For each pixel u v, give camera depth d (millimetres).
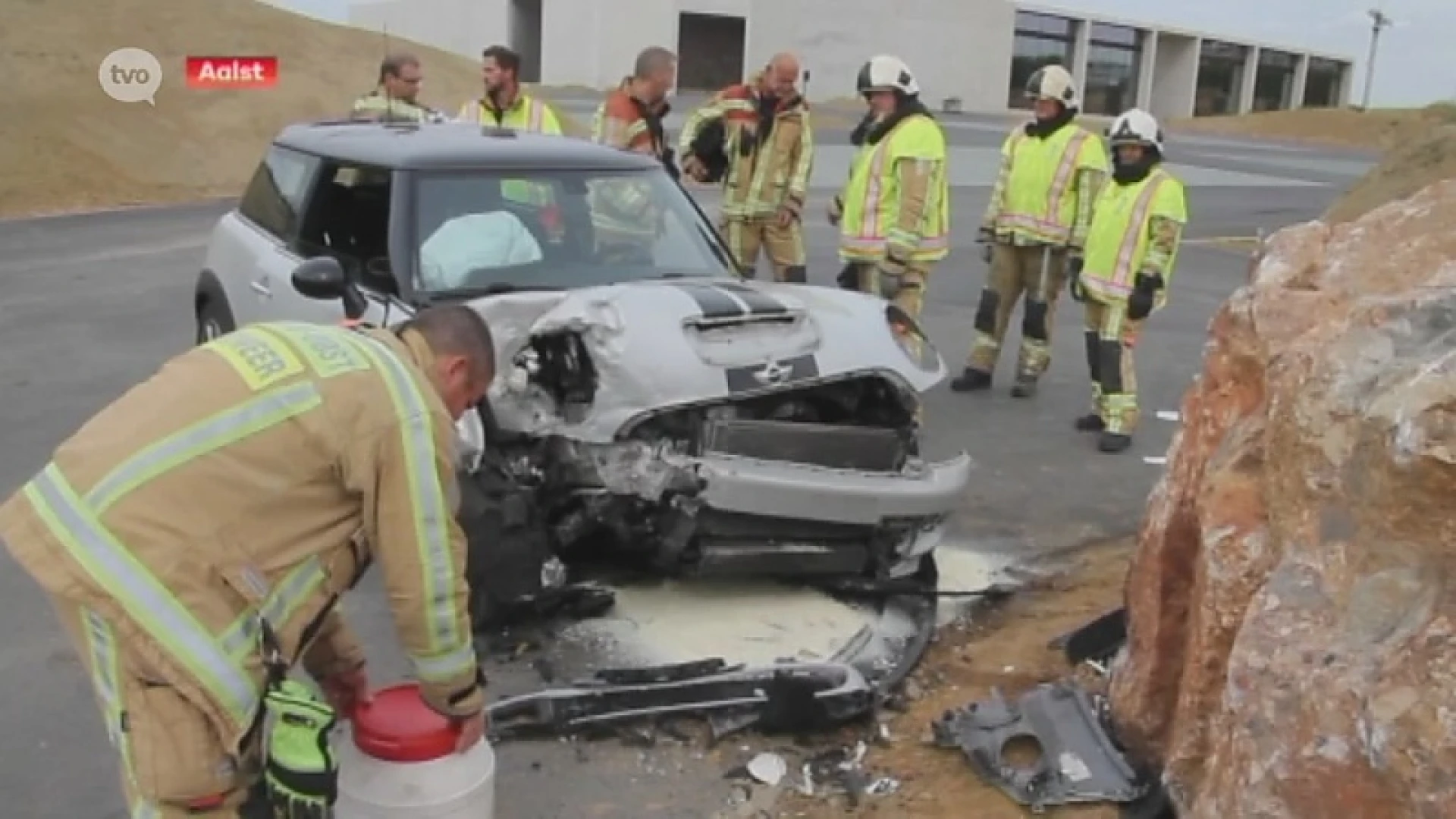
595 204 5797
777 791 3945
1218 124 52500
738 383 4594
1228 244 17672
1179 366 9906
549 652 4715
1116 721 3916
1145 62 68688
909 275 7996
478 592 4672
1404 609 2553
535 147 6047
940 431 7832
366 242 5645
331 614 3049
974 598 5383
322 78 24516
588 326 4625
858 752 4160
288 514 2543
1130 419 7512
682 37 56406
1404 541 2582
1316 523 2846
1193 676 3326
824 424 4918
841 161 25359
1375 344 2869
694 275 5695
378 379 2604
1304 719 2604
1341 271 3539
